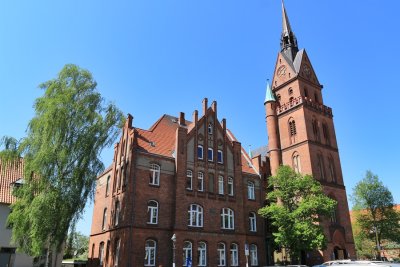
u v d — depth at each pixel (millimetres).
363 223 61500
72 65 35188
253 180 46281
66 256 73562
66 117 31734
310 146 50719
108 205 39812
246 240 41000
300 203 38500
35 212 27234
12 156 31250
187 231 35500
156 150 38250
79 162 31641
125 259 31625
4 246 34188
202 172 39844
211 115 43906
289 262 44000
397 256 68062
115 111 35438
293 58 61625
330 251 44562
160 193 35875
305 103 53781
